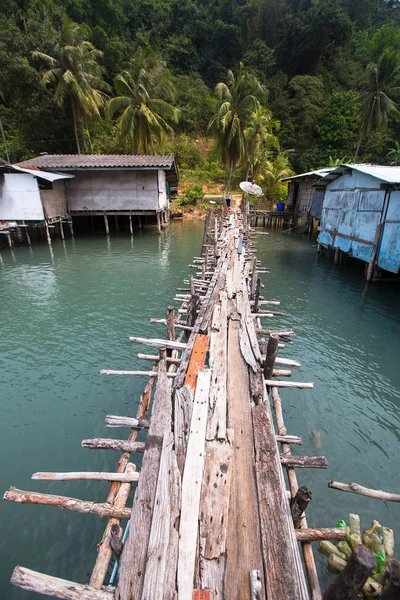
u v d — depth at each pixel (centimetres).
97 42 3509
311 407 709
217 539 296
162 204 2592
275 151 4169
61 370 825
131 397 735
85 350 912
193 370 535
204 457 375
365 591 374
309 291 1373
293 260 1892
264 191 3700
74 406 705
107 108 2819
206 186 3991
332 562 412
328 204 1884
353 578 193
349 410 705
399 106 3688
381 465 577
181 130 4347
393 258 1287
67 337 980
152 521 301
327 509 495
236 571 275
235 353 601
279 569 276
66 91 2734
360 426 663
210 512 319
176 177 2914
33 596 393
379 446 617
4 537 453
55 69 2667
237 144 2912
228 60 4712
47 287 1395
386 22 5394
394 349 934
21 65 2656
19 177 1945
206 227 1845
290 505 342
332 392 758
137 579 261
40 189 2039
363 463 580
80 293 1328
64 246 2161
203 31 4547
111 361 862
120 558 281
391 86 3047
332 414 692
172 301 1252
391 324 1080
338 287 1423
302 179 2780
